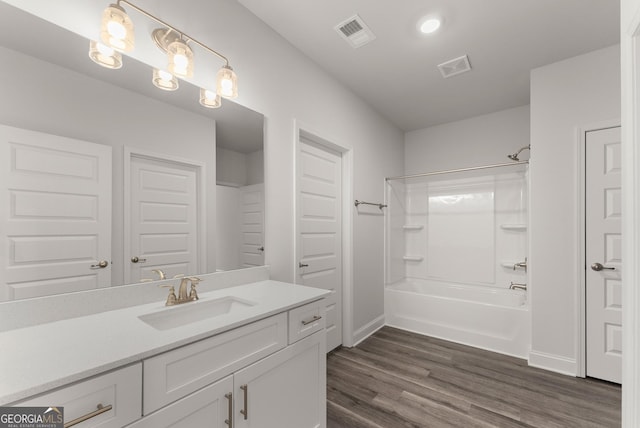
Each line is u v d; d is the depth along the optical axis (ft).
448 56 7.38
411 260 12.94
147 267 4.30
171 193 4.61
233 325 3.36
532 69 7.90
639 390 3.08
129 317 3.57
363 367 7.52
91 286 3.73
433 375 7.09
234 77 4.96
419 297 10.18
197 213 4.97
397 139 12.57
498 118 10.96
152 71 4.32
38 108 3.32
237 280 5.56
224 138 5.39
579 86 7.20
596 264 6.86
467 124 11.65
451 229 11.96
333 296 8.68
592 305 6.93
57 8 3.45
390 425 5.26
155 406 2.66
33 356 2.46
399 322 10.64
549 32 6.40
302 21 6.15
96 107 3.78
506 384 6.66
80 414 2.22
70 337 2.90
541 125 7.70
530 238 7.80
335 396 6.19
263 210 6.15
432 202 12.48
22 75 3.22
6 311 3.08
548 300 7.48
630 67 3.26
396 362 7.82
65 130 3.52
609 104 6.82
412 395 6.23
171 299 4.19
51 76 3.42
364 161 10.01
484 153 11.25
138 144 4.21
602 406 5.79
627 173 3.30
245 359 3.52
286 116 6.72
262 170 6.12
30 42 3.28
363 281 9.80
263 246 6.13
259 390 3.72
